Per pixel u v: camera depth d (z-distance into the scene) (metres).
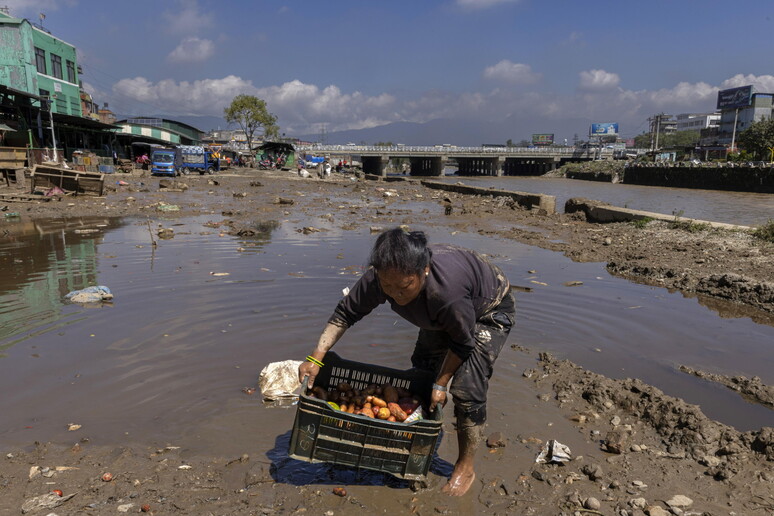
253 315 5.85
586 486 3.07
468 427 2.98
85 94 57.12
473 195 25.16
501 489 3.04
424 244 2.57
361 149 103.25
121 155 46.22
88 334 5.21
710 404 4.13
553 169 114.00
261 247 10.27
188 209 17.03
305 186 30.59
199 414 3.74
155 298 6.48
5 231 11.88
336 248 10.32
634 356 5.06
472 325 2.77
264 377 4.13
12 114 29.22
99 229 12.45
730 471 3.18
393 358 4.69
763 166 48.12
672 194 44.44
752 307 6.91
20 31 32.91
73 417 3.65
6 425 3.52
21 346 4.88
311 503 2.85
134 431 3.49
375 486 3.05
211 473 3.08
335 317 3.09
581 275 8.45
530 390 4.27
